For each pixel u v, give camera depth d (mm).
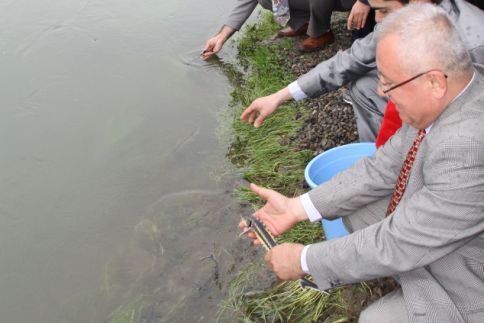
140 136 4254
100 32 5773
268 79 4680
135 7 6262
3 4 6363
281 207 2590
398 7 2768
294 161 3795
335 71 3305
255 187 2654
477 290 2018
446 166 1848
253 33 5445
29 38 5684
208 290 2957
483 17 2615
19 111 4617
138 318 2838
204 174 3826
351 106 4152
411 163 2150
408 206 1977
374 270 2037
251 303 2834
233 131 4207
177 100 4672
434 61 1786
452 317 2027
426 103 1878
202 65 5137
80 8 6281
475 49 2512
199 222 3406
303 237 3178
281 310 2777
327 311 2738
